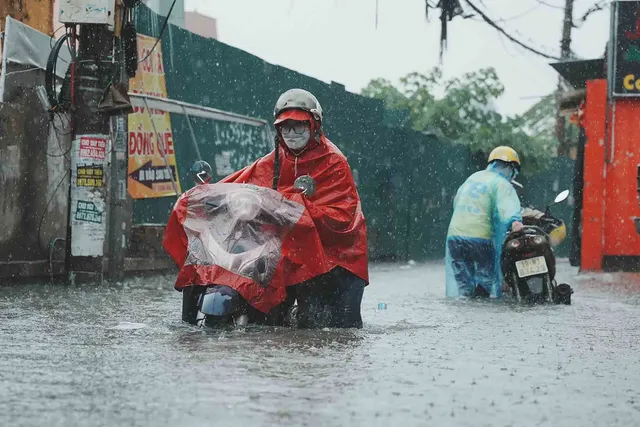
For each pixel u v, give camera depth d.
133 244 15.62
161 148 15.38
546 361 6.35
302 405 4.52
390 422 4.22
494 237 12.46
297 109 8.22
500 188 12.45
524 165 32.88
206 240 7.80
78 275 12.82
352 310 8.12
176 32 16.69
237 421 4.14
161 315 8.66
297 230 7.86
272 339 7.00
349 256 8.12
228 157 18.19
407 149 26.38
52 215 13.58
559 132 37.78
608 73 22.19
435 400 4.77
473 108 32.94
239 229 7.79
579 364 6.25
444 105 32.72
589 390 5.23
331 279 8.12
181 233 8.12
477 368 5.91
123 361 5.71
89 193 12.81
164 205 16.50
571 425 4.30
